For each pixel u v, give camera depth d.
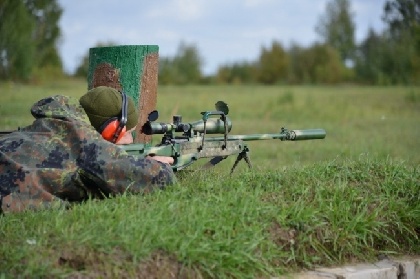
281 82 92.12
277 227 7.73
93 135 8.19
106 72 10.35
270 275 7.29
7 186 7.82
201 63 93.50
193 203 7.70
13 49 45.62
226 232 7.30
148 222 7.07
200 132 9.18
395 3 40.12
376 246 8.33
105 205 7.58
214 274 6.89
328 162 9.72
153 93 10.53
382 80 76.00
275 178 8.89
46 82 60.03
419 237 8.62
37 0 43.28
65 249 6.61
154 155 8.67
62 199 8.08
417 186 9.08
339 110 33.00
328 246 7.96
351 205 8.48
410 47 61.69
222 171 10.56
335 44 105.75
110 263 6.55
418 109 36.00
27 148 8.04
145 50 10.36
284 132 9.91
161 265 6.71
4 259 6.50
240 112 32.28
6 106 26.31
